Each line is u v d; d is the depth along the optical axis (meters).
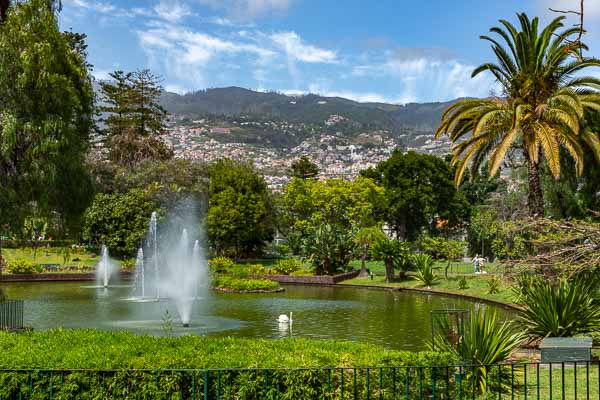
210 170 55.28
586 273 14.37
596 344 12.86
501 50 20.41
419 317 21.88
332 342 9.14
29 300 27.97
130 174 52.72
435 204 59.12
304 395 7.19
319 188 53.06
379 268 47.44
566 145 19.30
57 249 46.91
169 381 7.17
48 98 16.16
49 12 16.97
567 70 20.06
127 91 65.56
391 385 7.44
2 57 15.70
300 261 48.88
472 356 9.45
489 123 21.08
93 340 8.83
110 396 7.16
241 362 7.47
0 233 16.86
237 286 33.66
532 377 9.95
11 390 7.16
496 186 66.62
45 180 15.80
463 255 55.28
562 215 24.05
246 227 52.06
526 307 14.45
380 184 63.50
